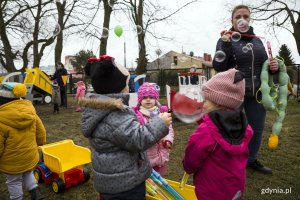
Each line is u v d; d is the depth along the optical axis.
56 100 9.95
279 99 3.65
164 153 2.97
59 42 15.12
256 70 3.50
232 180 1.94
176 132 6.26
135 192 2.05
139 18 12.01
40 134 3.24
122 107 1.92
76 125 7.49
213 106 2.06
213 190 1.96
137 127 1.94
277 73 3.65
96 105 1.93
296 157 4.40
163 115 1.99
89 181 3.79
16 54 17.91
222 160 1.94
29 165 3.04
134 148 1.92
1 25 15.89
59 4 13.23
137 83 7.86
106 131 1.96
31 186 3.12
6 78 10.51
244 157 2.05
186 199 2.82
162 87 14.83
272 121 7.53
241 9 3.44
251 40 3.53
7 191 3.60
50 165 3.55
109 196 2.04
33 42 16.27
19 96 2.96
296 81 13.81
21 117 2.89
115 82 2.02
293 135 5.80
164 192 2.61
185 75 8.38
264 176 3.69
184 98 2.11
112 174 1.99
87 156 3.63
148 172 2.14
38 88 11.62
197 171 2.07
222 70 3.45
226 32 3.40
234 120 1.94
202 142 1.95
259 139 3.70
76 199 3.35
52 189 3.60
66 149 3.82
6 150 2.91
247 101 3.61
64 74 11.68
